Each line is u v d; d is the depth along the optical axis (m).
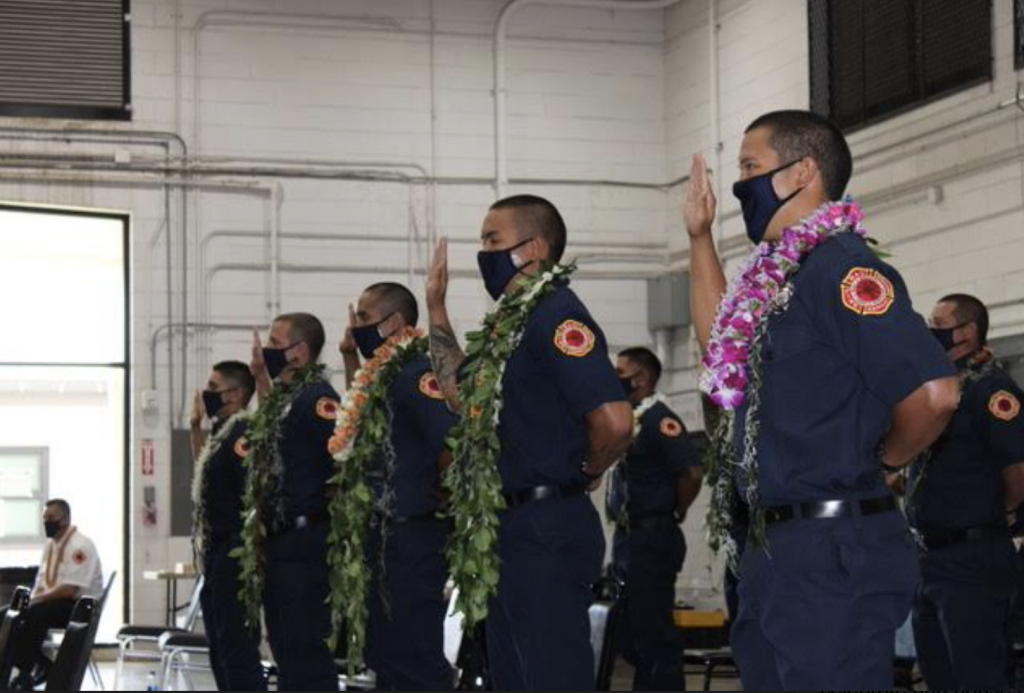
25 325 12.95
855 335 3.16
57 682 3.99
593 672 4.40
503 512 4.43
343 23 13.52
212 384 8.37
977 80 10.18
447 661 5.91
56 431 13.01
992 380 5.97
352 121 13.49
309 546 6.70
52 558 11.51
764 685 3.25
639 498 8.51
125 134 13.00
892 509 3.23
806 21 11.99
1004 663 5.99
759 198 3.44
